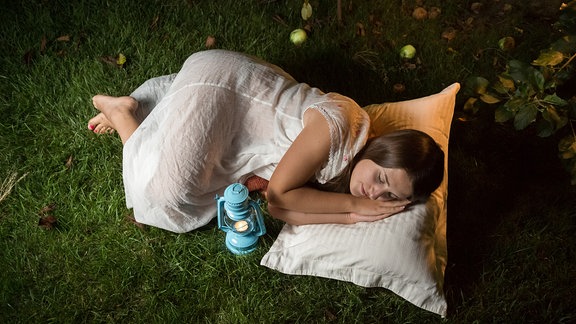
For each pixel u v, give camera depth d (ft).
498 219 9.59
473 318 8.41
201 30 11.81
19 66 10.89
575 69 9.41
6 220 9.02
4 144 9.91
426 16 12.47
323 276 8.55
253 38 11.73
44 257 8.68
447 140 9.64
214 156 8.60
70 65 11.01
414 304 8.29
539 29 12.33
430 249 8.28
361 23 12.20
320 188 8.73
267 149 8.76
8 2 11.66
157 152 8.38
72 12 11.82
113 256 8.75
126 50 11.34
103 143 10.02
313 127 8.02
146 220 8.87
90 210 9.22
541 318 8.46
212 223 9.29
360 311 8.33
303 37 11.55
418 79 11.41
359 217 8.41
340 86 11.28
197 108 8.38
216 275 8.66
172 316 8.21
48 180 9.46
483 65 11.71
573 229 9.46
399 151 7.64
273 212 8.76
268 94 8.71
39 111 10.38
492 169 10.27
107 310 8.27
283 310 8.34
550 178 10.16
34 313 8.10
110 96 9.70
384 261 8.07
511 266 9.01
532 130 10.72
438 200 8.87
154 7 11.98
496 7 12.78
